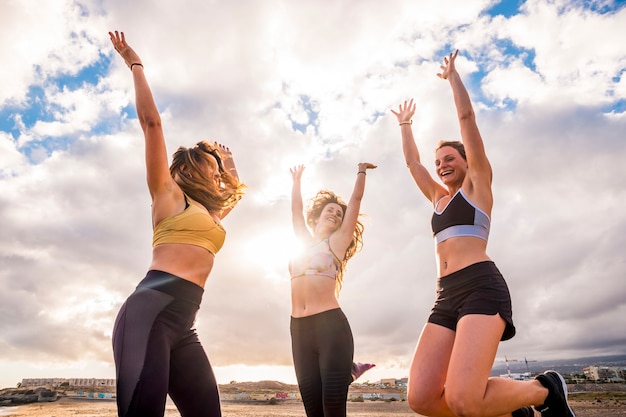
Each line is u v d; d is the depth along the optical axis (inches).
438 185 163.0
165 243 106.6
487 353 114.7
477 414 112.0
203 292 111.4
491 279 124.7
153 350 93.0
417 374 131.2
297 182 200.2
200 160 123.2
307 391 151.4
